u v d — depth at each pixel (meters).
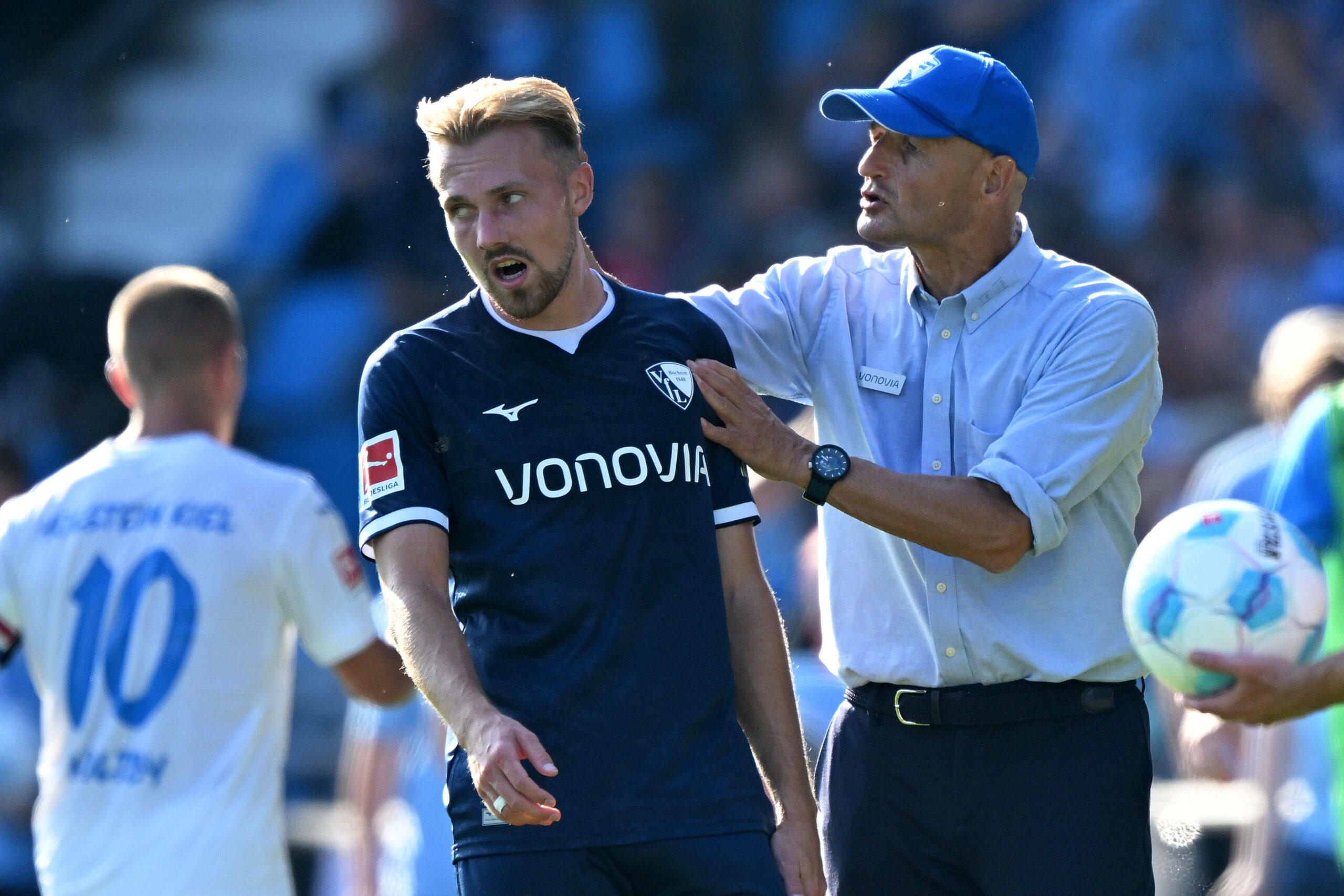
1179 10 38.97
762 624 11.11
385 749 17.59
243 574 13.73
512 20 41.50
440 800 16.95
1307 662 10.64
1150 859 12.09
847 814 12.43
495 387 10.62
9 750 19.56
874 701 12.30
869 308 12.70
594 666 10.28
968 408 12.15
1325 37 38.88
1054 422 11.62
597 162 40.75
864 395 12.48
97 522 13.82
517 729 9.54
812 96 40.88
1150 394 12.12
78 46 43.84
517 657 10.38
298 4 46.47
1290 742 16.27
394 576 10.36
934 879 12.18
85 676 13.57
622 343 10.88
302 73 45.75
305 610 13.98
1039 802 11.81
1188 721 17.39
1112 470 11.95
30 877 19.41
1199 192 37.91
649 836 10.16
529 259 10.36
